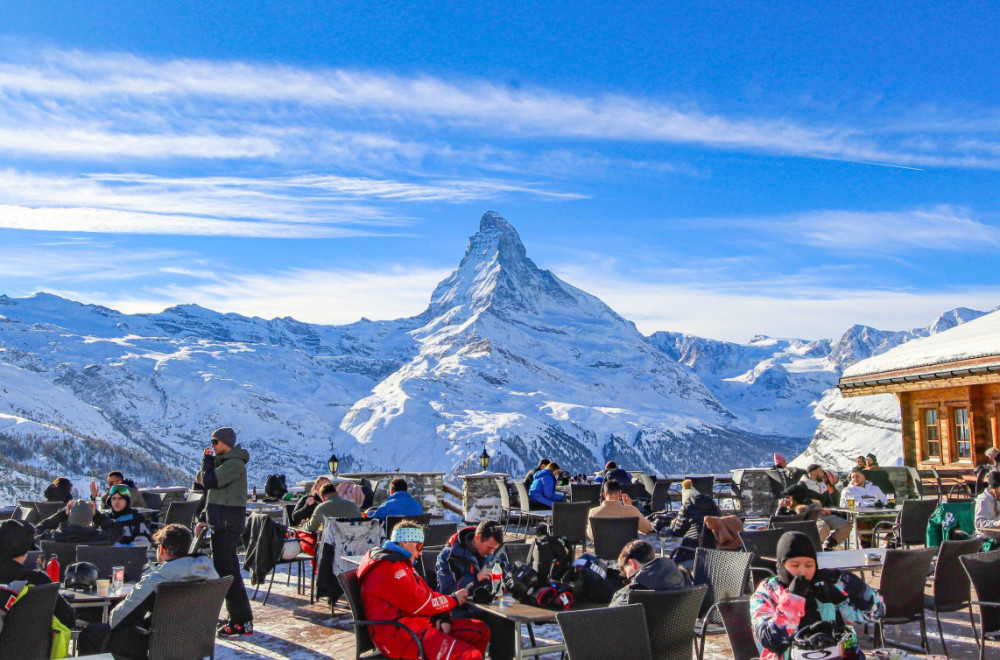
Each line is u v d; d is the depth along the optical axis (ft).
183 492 61.87
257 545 34.19
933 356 56.95
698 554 23.67
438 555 25.43
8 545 19.56
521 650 20.66
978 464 56.18
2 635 18.07
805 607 15.34
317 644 26.94
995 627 20.89
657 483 58.23
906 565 22.31
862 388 65.26
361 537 31.42
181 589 19.57
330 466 67.36
